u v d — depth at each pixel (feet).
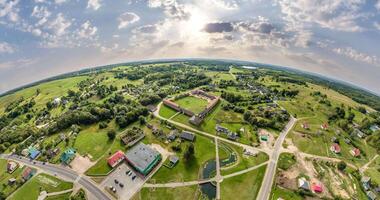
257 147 461.78
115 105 646.74
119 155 414.41
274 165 411.95
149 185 364.79
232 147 459.32
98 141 476.95
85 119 547.08
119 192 353.31
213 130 517.96
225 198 341.82
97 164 411.54
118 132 512.63
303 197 346.95
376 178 402.11
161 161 415.64
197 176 383.24
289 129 536.42
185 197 343.67
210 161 419.95
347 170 412.16
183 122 553.64
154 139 483.51
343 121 558.56
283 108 650.43
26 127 570.05
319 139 500.33
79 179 380.99
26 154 451.12
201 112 580.30
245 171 395.14
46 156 438.81
